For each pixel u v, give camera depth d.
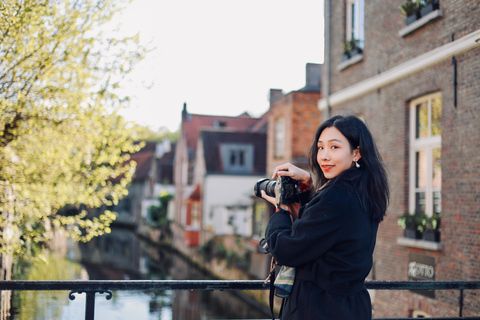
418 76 7.48
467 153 6.31
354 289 1.78
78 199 5.30
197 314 14.39
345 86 9.91
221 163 27.61
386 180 1.91
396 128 8.09
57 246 29.33
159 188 46.00
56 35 5.01
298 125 16.00
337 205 1.73
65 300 9.89
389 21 8.34
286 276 1.84
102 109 5.27
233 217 22.05
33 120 5.04
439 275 6.79
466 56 6.39
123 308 14.05
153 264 25.91
